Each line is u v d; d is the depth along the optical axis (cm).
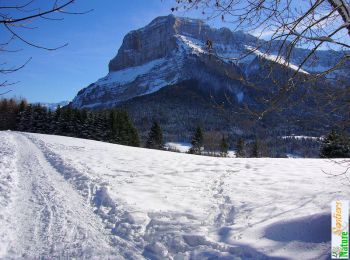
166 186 1009
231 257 509
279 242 522
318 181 1007
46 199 875
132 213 728
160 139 6456
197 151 4644
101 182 1051
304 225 541
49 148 2103
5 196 883
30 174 1226
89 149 2128
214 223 676
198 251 538
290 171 1245
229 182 1050
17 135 3291
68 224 693
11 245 584
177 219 698
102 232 654
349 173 1146
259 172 1242
